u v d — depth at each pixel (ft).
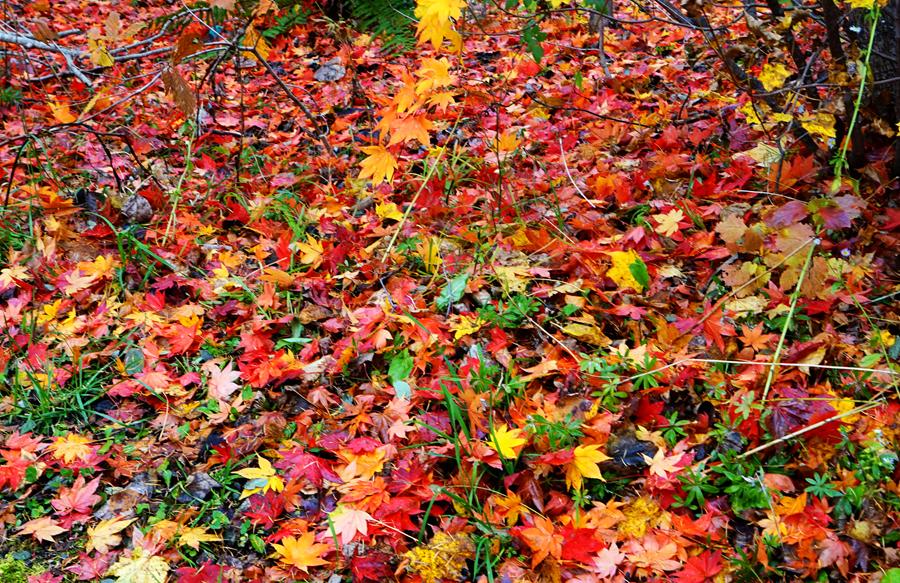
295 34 19.94
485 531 6.81
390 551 6.81
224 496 7.43
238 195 12.13
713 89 14.05
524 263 10.00
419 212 11.55
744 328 8.54
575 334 8.66
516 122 14.47
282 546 6.73
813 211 7.63
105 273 10.19
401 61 18.16
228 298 10.12
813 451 7.24
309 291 9.99
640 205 11.03
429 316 9.16
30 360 8.93
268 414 8.16
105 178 13.05
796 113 9.96
